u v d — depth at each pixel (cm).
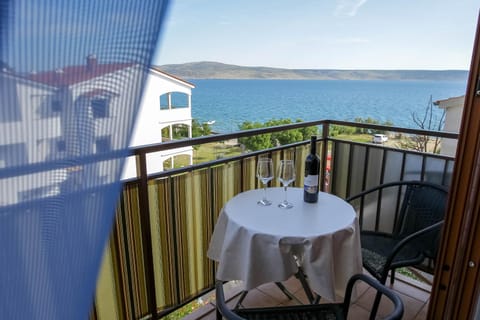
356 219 160
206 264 210
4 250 43
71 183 45
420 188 214
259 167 179
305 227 148
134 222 164
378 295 174
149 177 168
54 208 44
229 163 209
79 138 43
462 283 150
